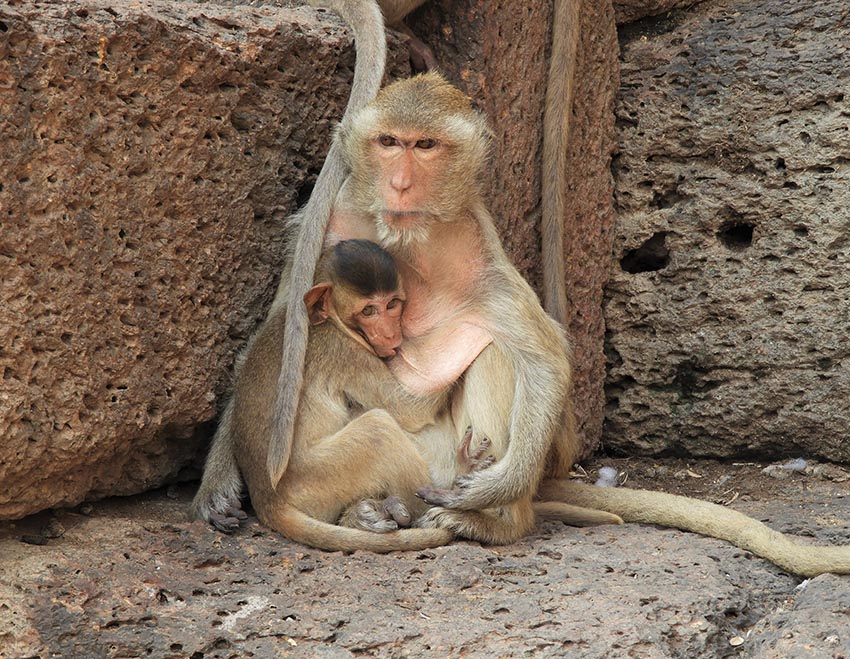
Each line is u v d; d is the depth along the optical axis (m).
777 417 13.19
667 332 13.62
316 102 11.59
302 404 10.57
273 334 10.86
